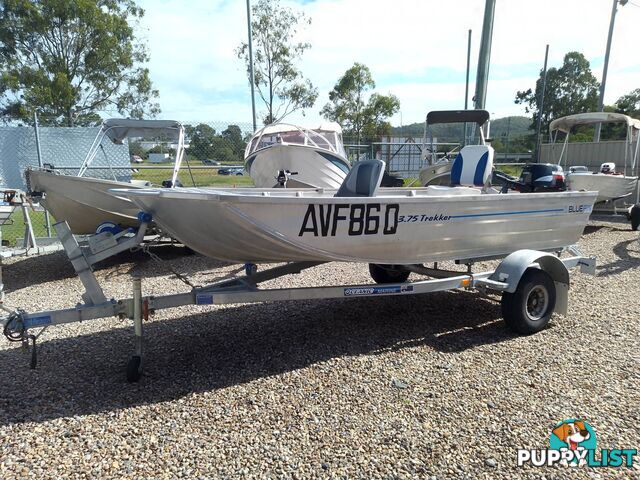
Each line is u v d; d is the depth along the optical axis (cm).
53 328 445
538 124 1753
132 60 3077
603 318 466
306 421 285
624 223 1139
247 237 346
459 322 461
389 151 1588
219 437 270
